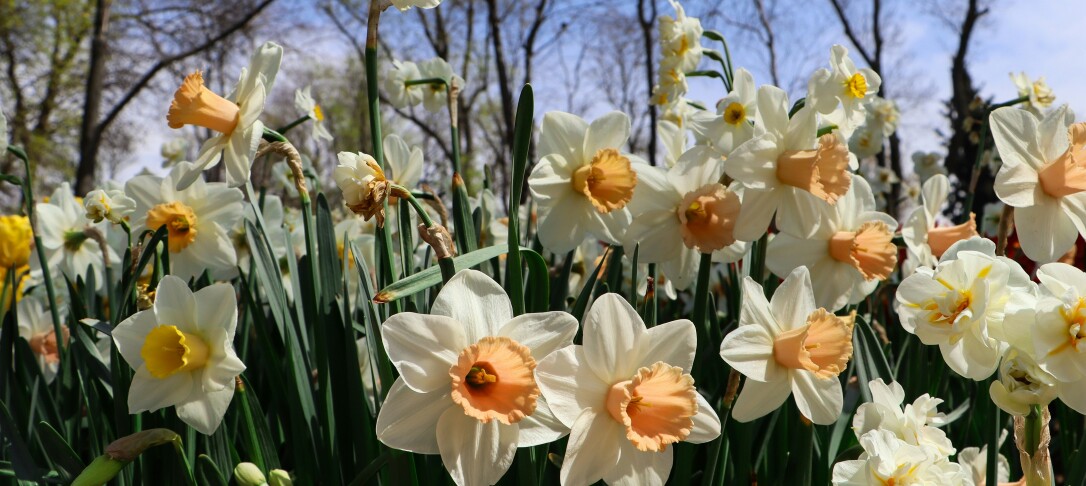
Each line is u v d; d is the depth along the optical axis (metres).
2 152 0.86
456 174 0.77
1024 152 0.69
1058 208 0.69
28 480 0.72
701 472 0.78
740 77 0.83
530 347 0.59
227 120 0.67
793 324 0.65
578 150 0.73
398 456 0.64
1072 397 0.60
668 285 0.85
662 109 1.24
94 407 0.77
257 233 0.75
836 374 0.63
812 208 0.71
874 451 0.63
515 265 0.66
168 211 0.84
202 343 0.65
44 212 1.04
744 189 0.72
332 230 0.78
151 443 0.64
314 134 1.12
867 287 0.78
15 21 7.30
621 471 0.59
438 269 0.63
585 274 1.18
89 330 0.81
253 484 0.63
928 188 0.88
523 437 0.58
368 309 0.69
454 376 0.56
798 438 0.70
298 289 0.78
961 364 0.62
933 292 0.62
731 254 0.77
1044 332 0.59
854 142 1.72
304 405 0.74
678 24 1.17
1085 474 0.69
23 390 0.88
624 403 0.57
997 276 0.61
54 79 7.51
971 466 0.75
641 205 0.74
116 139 8.21
